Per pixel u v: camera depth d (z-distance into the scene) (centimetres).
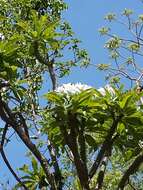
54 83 963
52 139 809
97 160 796
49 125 778
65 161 1350
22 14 1368
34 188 918
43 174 917
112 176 1483
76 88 784
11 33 1170
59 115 766
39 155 834
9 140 1049
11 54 820
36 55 908
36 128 1051
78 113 768
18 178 880
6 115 831
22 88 852
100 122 777
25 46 898
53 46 895
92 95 772
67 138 773
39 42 885
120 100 771
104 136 810
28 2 1377
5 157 891
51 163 944
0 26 1223
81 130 781
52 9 1447
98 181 802
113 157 1341
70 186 1255
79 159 776
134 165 807
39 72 1125
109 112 776
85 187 777
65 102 771
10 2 1361
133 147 817
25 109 1004
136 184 1579
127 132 793
